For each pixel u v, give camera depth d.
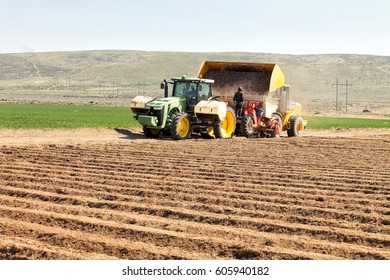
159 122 37.84
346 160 28.38
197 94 38.94
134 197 18.17
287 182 21.34
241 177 22.12
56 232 14.09
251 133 40.56
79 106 105.12
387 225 15.41
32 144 32.84
